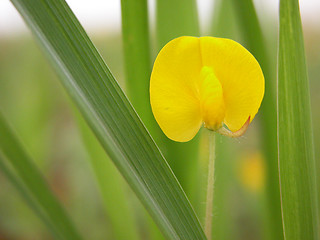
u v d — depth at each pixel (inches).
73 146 11.8
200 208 6.4
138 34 5.6
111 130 4.6
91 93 4.6
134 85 5.7
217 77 4.7
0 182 10.2
